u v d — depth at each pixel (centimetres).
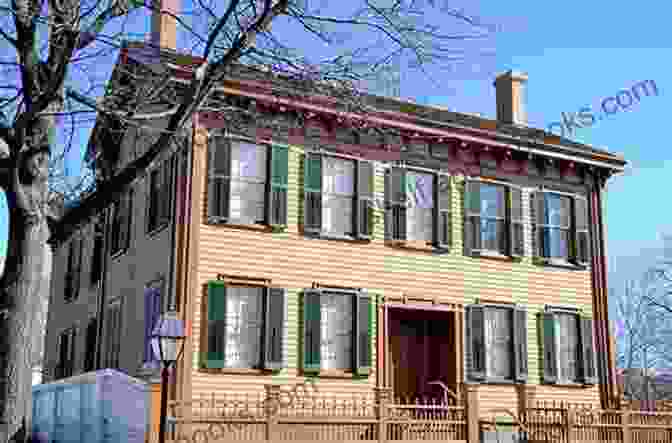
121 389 1536
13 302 921
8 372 902
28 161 948
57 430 2011
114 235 2242
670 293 4888
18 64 1004
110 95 1201
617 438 1942
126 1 1041
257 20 1027
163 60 1644
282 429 1545
